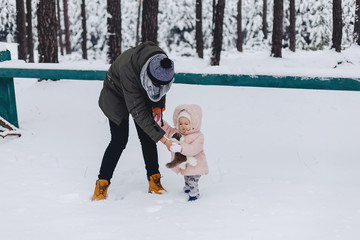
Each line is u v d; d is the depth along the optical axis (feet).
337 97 29.99
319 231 9.48
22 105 28.32
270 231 9.49
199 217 10.46
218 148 18.01
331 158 16.39
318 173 14.44
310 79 14.10
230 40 132.46
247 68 14.75
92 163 15.93
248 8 137.90
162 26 110.83
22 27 67.97
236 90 32.07
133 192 12.69
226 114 25.14
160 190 12.77
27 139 19.24
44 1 37.81
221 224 9.96
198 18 81.25
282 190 12.58
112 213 10.86
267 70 14.49
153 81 10.32
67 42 114.73
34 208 11.36
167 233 9.41
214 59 52.42
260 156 16.78
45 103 28.68
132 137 19.53
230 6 132.87
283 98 29.60
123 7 119.03
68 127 21.45
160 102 11.73
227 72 14.78
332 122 23.00
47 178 14.11
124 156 16.80
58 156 16.76
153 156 12.65
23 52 68.59
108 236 9.27
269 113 25.41
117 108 11.85
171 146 11.06
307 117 24.32
